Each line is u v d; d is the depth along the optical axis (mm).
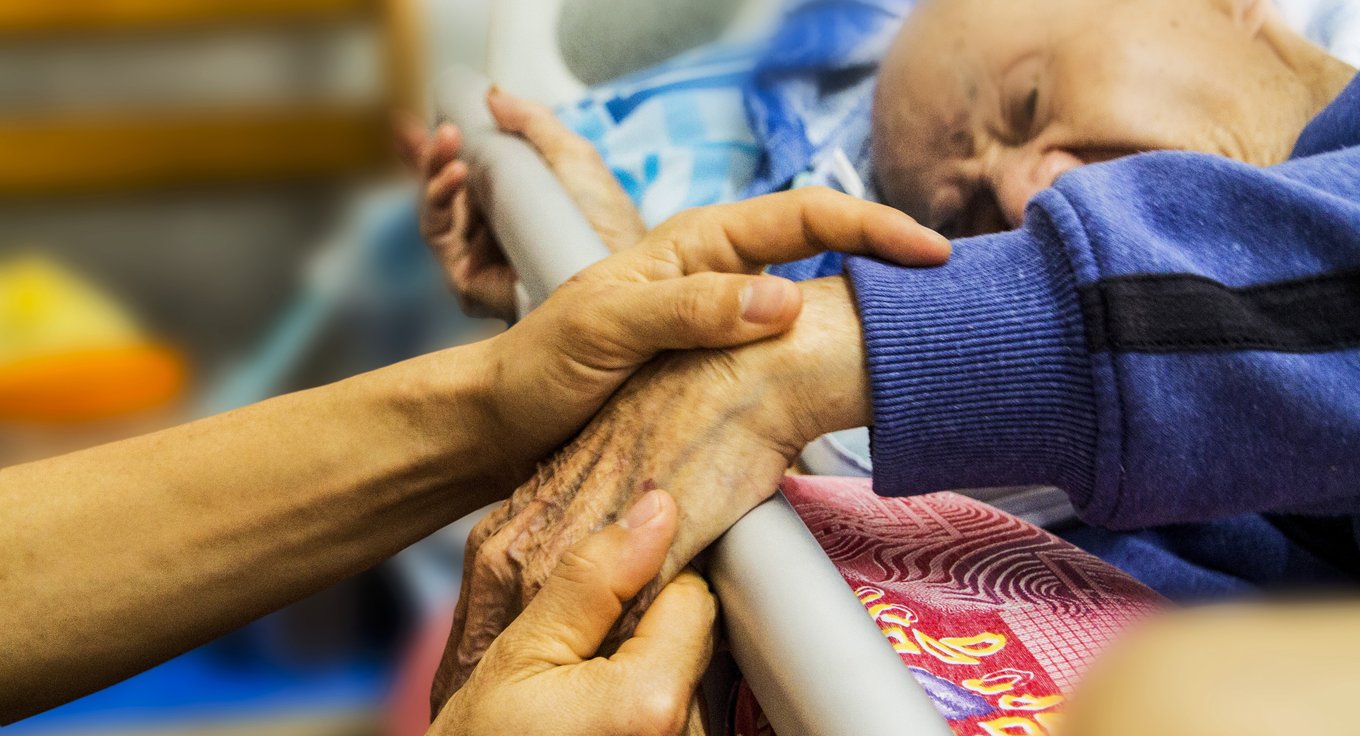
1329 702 129
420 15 1973
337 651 1223
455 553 1199
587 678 427
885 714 376
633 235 825
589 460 502
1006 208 791
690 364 501
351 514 579
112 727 1121
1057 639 477
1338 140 600
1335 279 463
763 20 983
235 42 2188
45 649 583
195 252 2090
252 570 589
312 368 1338
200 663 1214
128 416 1596
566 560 454
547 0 1013
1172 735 131
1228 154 737
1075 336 466
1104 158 754
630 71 1013
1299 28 755
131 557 580
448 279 920
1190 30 750
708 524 471
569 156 832
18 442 1518
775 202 529
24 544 581
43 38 2055
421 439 557
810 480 655
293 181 2080
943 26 821
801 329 500
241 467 578
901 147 848
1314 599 162
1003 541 569
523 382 512
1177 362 446
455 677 532
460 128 820
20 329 1563
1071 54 766
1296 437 448
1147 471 457
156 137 2031
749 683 446
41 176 2033
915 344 481
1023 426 482
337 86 2209
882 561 546
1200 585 636
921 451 491
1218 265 472
